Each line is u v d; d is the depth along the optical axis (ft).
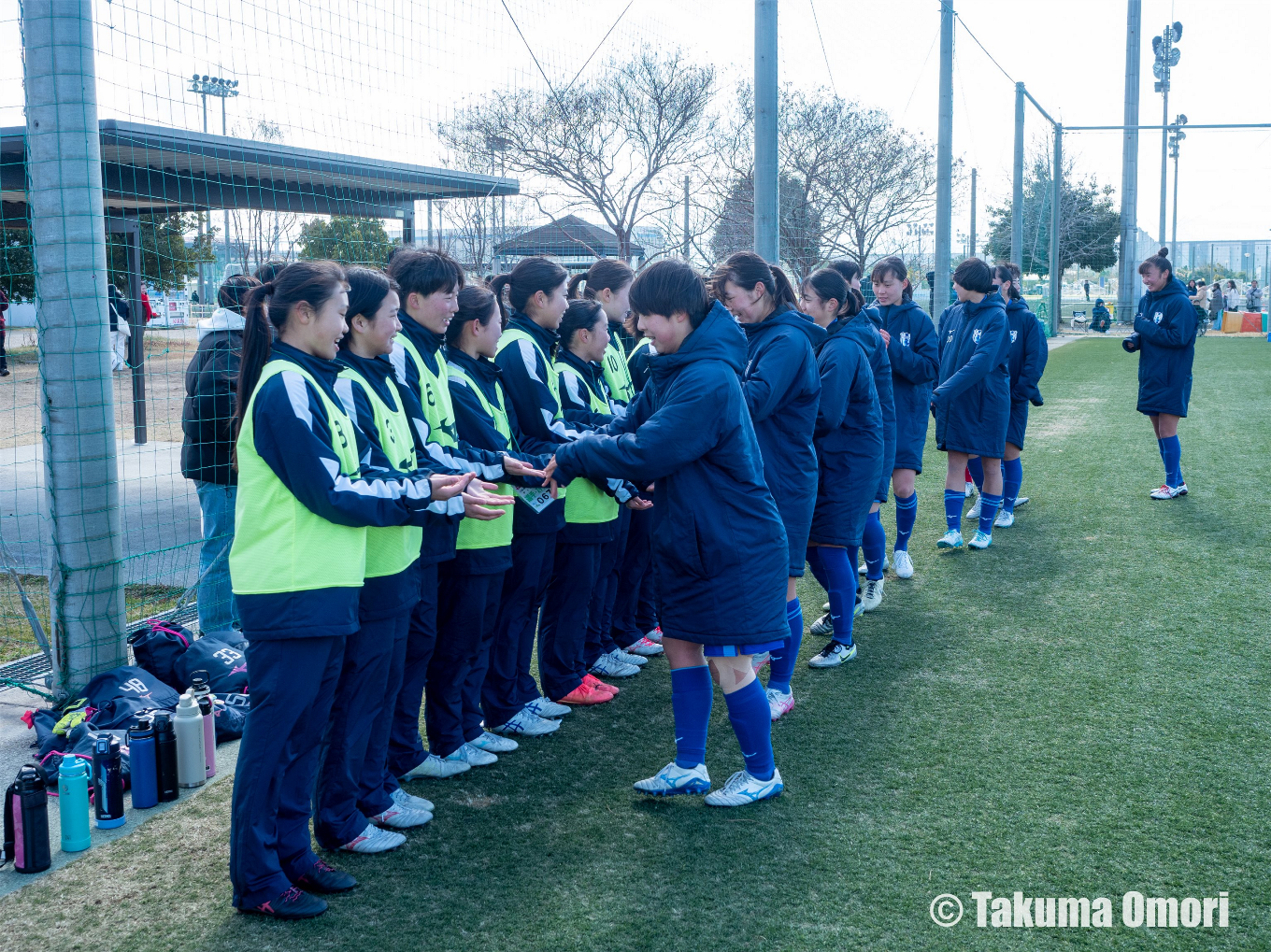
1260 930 7.63
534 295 11.41
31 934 7.68
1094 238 126.21
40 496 25.39
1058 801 9.67
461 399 10.44
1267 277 129.59
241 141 18.62
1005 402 19.13
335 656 7.95
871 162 55.36
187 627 15.48
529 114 44.75
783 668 11.82
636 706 12.59
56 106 11.23
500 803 9.85
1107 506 22.97
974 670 13.30
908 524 17.76
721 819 9.43
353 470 7.98
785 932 7.63
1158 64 142.10
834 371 12.70
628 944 7.50
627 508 13.62
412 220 26.91
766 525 9.30
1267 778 10.07
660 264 9.25
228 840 9.16
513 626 11.30
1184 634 14.46
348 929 7.73
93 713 10.95
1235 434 32.89
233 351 13.66
